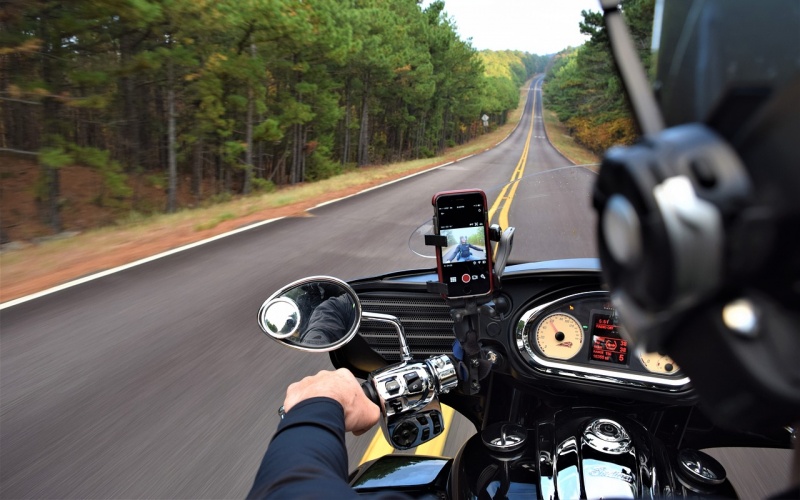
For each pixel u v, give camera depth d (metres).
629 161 0.36
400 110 59.66
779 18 0.40
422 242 2.37
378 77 46.22
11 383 4.31
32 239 17.39
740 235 0.30
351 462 3.21
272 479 0.65
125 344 5.07
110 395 4.07
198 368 4.49
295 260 8.38
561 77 83.69
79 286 7.17
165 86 26.33
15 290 7.11
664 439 1.85
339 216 12.95
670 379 1.70
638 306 0.37
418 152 67.25
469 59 75.31
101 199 25.67
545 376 1.79
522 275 1.82
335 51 31.38
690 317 0.34
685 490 1.32
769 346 0.31
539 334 1.81
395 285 2.26
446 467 1.66
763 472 2.88
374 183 22.27
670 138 0.36
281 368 4.45
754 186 0.30
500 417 1.97
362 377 2.10
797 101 0.29
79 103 16.12
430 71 53.72
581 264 1.93
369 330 2.32
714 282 0.31
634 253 0.36
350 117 52.88
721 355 0.33
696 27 0.47
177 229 11.94
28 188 25.61
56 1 15.20
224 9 18.52
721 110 0.34
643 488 1.25
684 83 0.48
